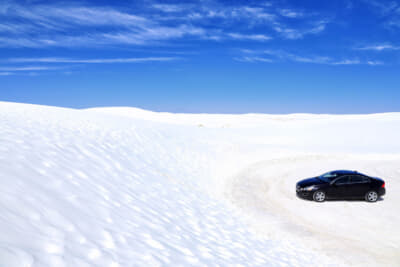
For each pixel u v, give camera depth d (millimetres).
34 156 6879
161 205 7805
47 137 9766
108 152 11320
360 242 8000
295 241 7926
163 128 25859
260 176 16844
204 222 7754
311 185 12180
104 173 8328
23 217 3838
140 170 10852
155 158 14523
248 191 13328
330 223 9484
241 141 28906
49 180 5727
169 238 5680
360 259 6957
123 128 19406
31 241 3371
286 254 6883
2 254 2830
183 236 6129
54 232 3871
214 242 6477
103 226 4852
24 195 4508
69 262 3344
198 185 12656
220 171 17031
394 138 32438
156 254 4660
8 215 3678
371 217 10156
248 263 5777
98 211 5398
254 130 38781
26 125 10914
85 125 16109
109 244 4312
